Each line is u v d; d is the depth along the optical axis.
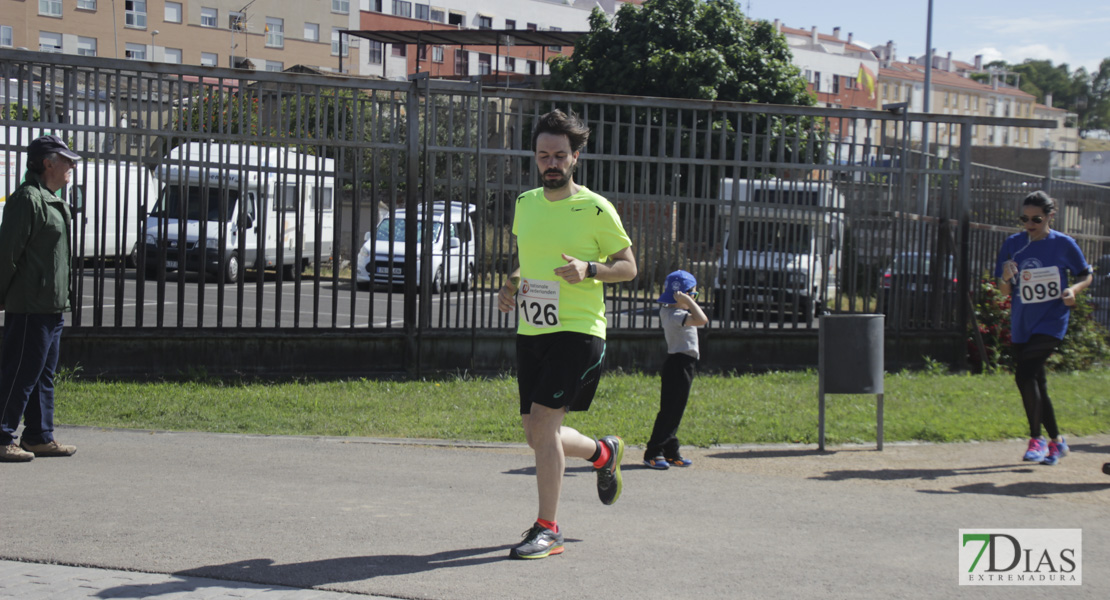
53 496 5.30
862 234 11.20
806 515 5.27
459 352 10.00
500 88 9.88
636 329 10.46
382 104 9.73
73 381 8.98
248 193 9.49
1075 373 11.98
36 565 4.14
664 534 4.82
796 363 11.00
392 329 9.87
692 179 10.60
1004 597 3.94
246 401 8.38
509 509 5.27
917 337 11.48
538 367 4.48
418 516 5.08
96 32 53.50
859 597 3.91
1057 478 6.29
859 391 7.11
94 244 9.19
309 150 9.62
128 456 6.42
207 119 9.35
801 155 12.18
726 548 4.57
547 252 4.39
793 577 4.14
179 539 4.55
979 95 94.81
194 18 56.56
